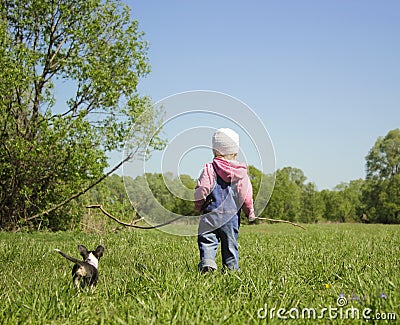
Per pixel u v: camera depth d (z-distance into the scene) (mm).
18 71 17891
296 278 6418
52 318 4496
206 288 5293
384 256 8906
